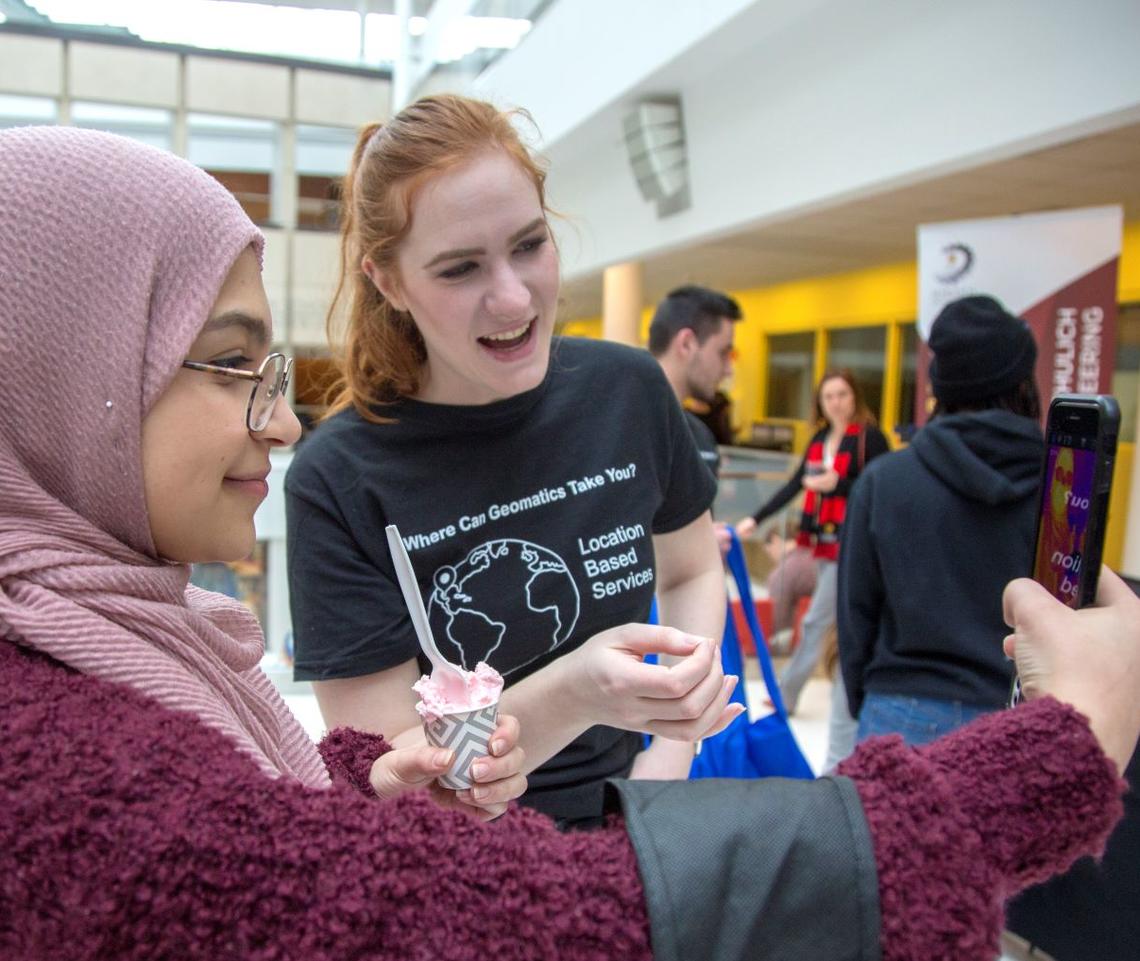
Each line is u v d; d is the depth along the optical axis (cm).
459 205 99
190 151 965
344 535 113
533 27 641
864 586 197
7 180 55
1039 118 301
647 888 46
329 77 980
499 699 89
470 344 105
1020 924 215
